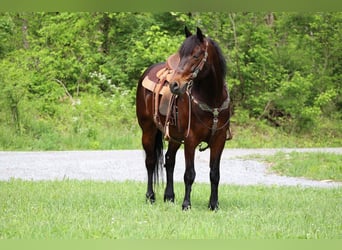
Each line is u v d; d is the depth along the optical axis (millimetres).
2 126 21078
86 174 14680
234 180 14023
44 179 13539
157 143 10469
